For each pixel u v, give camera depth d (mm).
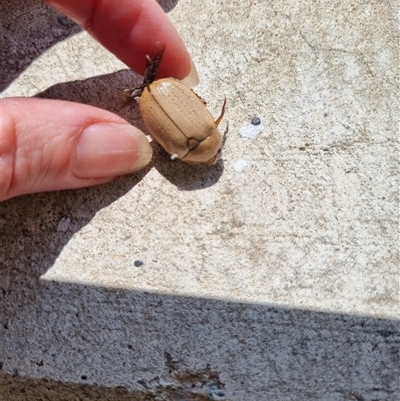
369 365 100
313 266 102
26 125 94
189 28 120
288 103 112
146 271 105
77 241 108
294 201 106
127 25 110
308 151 109
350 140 109
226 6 120
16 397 113
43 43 123
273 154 109
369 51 114
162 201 108
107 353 105
